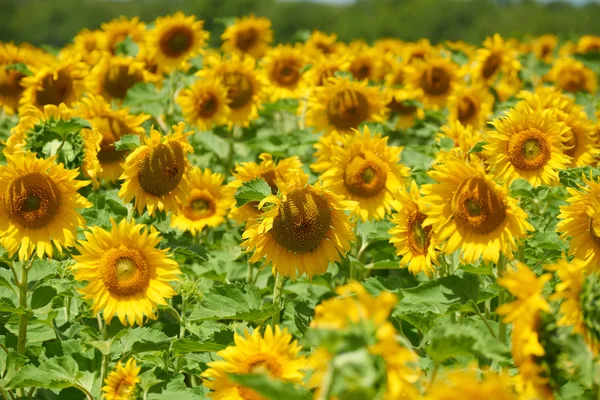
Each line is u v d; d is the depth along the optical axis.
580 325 3.76
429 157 8.84
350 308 3.17
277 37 69.00
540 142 5.81
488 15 62.72
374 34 63.84
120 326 5.41
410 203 5.62
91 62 12.50
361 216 6.96
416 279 7.15
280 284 5.75
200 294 5.79
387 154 7.01
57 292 5.61
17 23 88.19
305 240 5.50
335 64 10.63
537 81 14.46
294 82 11.40
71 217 5.45
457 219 5.05
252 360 4.37
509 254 4.95
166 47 10.85
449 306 5.00
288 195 5.52
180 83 11.41
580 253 5.22
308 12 69.88
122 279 5.12
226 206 7.96
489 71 11.77
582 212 5.20
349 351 3.07
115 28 12.67
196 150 9.91
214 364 4.39
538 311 3.74
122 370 4.86
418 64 11.23
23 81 8.73
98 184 7.35
